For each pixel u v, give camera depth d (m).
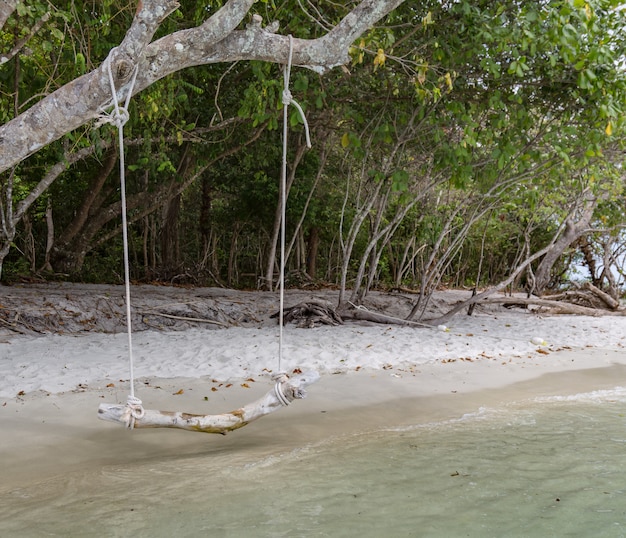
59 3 8.81
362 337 11.57
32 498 4.34
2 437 5.52
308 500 4.36
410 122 11.90
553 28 8.75
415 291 20.03
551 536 3.83
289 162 19.59
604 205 16.45
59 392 6.99
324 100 11.76
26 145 4.61
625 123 10.96
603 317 17.28
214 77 13.23
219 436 5.92
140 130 13.59
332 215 22.00
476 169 12.77
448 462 5.25
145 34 4.39
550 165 12.62
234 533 3.79
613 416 6.94
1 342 9.82
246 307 14.38
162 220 20.53
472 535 3.82
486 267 30.27
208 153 15.84
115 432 5.86
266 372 8.41
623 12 9.83
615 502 4.41
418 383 8.20
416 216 21.69
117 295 13.25
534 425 6.50
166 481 4.72
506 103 11.56
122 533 3.78
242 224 23.86
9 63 9.83
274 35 4.97
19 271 16.19
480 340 11.94
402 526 3.94
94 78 4.51
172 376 7.99
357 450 5.57
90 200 17.39
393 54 11.10
